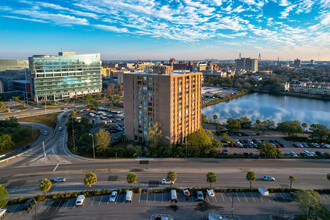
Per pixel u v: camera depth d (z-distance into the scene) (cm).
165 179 9294
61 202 7988
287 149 13200
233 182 9325
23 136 13875
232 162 11206
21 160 11462
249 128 18200
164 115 12469
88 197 8275
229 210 7588
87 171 10275
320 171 10325
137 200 8112
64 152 12481
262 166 10775
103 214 7369
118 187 8938
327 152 12712
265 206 7794
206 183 9238
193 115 14350
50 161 11338
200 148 12050
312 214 6875
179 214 7369
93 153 11956
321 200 6850
